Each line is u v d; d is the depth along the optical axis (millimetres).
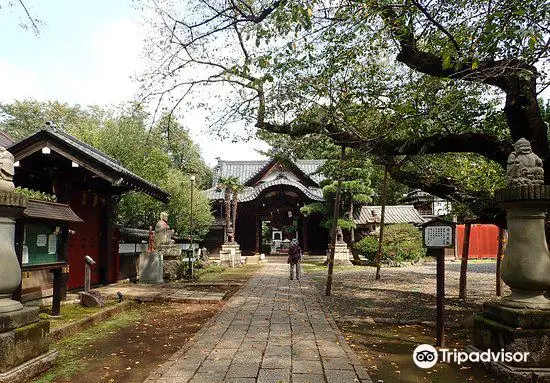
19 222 6566
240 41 9258
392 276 18609
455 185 9375
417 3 6254
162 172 20047
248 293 12172
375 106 8250
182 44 9359
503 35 4941
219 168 39312
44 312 7996
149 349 6105
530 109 6824
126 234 14930
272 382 4602
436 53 7250
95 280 12562
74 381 4707
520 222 5129
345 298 11703
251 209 33500
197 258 22656
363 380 4691
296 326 7535
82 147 11234
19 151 10383
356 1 6145
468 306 10328
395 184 28031
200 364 5215
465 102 7328
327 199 27297
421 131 7453
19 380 4441
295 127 9539
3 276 4574
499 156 7539
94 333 7047
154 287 12617
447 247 6230
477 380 4832
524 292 5074
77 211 11680
